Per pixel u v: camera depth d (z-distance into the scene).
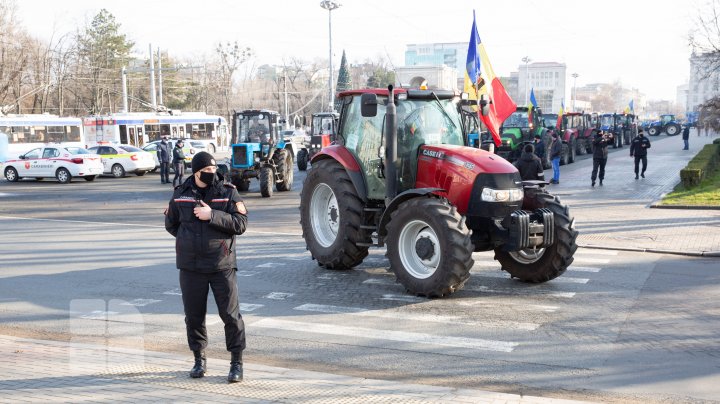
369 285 9.50
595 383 5.67
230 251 5.54
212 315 8.05
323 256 10.42
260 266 10.94
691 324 7.37
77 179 31.97
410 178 9.62
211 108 84.88
